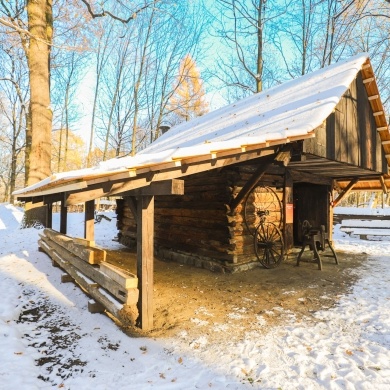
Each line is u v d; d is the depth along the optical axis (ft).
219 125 31.42
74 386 9.79
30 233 37.27
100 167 12.10
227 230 24.94
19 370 10.44
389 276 23.77
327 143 23.29
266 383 9.89
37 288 19.38
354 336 13.37
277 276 23.73
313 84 27.50
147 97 98.27
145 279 14.12
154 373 10.63
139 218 14.42
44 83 41.06
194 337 13.28
